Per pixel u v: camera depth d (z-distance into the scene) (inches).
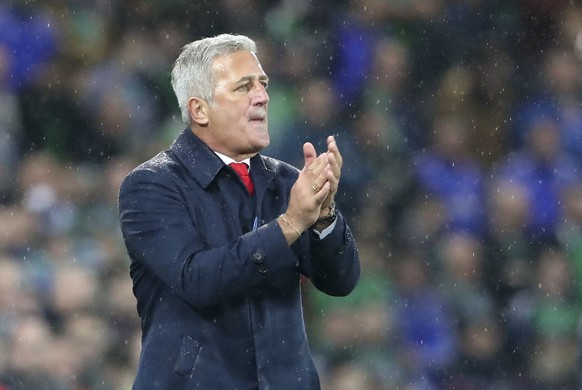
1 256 1213.1
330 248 533.6
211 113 537.0
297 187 507.5
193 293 507.5
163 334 530.0
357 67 1450.5
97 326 1177.4
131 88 1381.6
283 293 535.8
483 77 1507.1
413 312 1317.7
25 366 1128.8
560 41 1541.6
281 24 1460.4
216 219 531.2
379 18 1483.8
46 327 1167.0
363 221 1391.5
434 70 1493.6
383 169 1419.8
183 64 544.1
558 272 1386.6
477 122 1486.2
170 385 523.5
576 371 1339.8
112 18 1413.6
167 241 517.7
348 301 1294.3
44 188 1291.8
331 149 505.4
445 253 1374.3
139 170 536.4
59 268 1203.9
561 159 1470.2
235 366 526.0
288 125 1398.9
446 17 1507.1
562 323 1358.3
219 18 1450.5
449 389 1304.1
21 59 1352.1
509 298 1368.1
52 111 1352.1
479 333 1334.9
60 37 1374.3
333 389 1253.1
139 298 546.9
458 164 1448.1
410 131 1457.9
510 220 1408.7
